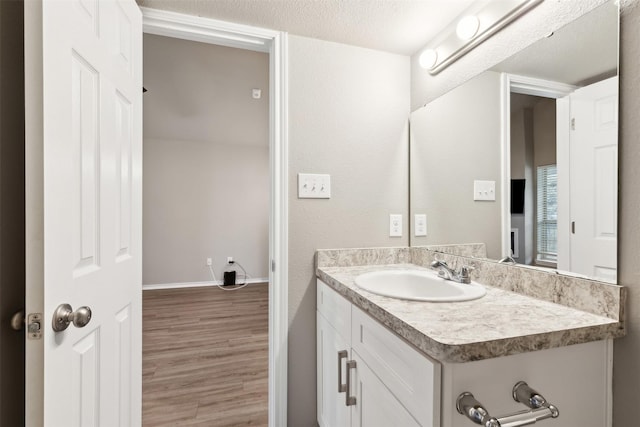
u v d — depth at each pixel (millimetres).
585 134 865
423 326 732
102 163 942
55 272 699
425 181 1589
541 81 1009
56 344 704
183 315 3447
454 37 1402
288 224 1509
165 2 1282
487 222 1209
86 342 849
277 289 1491
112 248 1016
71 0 771
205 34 1432
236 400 1849
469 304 922
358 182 1625
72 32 771
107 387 978
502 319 786
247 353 2492
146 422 1640
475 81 1296
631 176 757
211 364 2301
